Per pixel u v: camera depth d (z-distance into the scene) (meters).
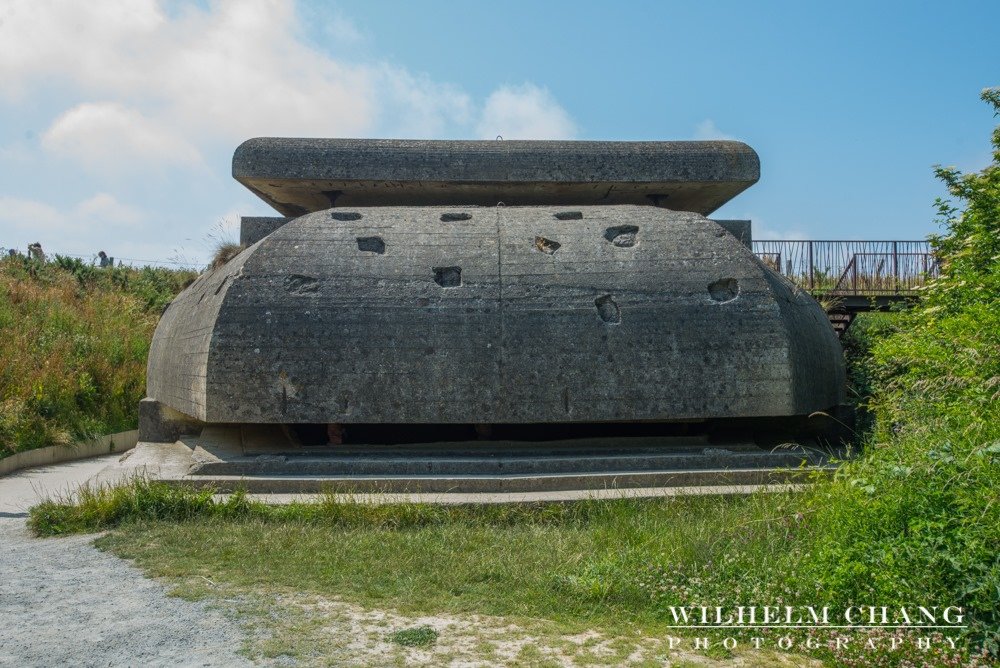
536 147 10.88
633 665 4.13
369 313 8.59
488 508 7.17
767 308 8.80
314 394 8.40
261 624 4.59
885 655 4.21
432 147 10.80
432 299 8.70
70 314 17.25
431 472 8.21
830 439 10.12
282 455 8.69
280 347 8.45
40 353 14.41
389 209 9.93
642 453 8.75
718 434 9.91
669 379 8.52
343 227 9.41
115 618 4.68
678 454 8.59
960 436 5.38
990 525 4.50
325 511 6.91
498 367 8.46
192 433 10.81
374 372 8.43
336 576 5.41
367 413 8.39
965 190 8.98
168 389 10.70
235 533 6.43
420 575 5.43
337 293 8.71
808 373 9.20
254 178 10.61
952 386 6.29
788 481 7.46
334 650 4.23
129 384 14.80
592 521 6.89
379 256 9.05
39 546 6.32
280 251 9.03
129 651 4.22
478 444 9.16
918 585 4.53
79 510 7.11
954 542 4.61
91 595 5.09
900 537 4.77
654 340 8.59
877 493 5.20
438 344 8.51
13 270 20.88
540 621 4.71
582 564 5.58
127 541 6.30
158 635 4.43
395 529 6.69
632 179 10.81
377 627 4.57
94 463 11.88
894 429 7.17
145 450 9.95
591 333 8.59
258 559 5.79
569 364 8.49
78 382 13.83
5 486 9.70
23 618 4.70
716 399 8.54
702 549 5.65
